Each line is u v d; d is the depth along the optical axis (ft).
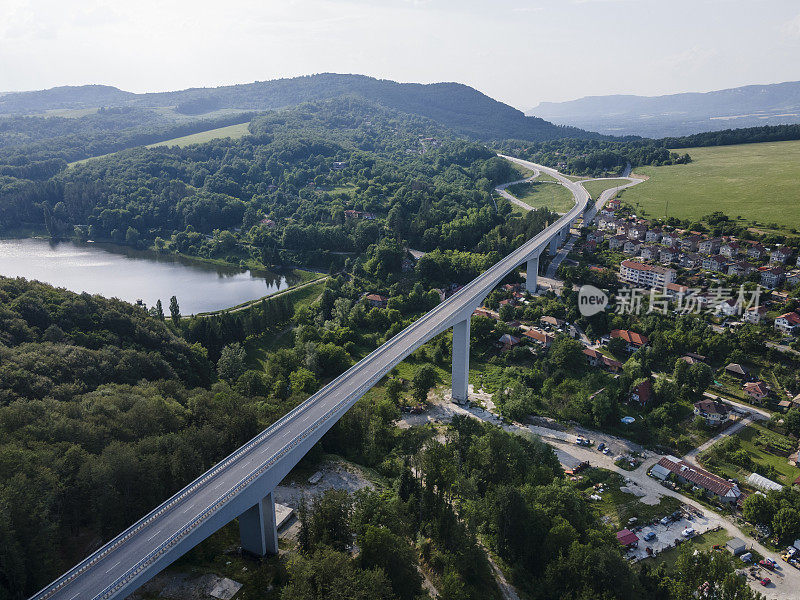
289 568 298.15
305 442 357.20
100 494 309.01
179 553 269.85
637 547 381.40
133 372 501.56
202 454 367.45
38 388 421.18
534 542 348.59
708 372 570.46
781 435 509.35
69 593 245.65
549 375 621.31
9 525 261.24
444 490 385.50
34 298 574.97
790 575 360.48
